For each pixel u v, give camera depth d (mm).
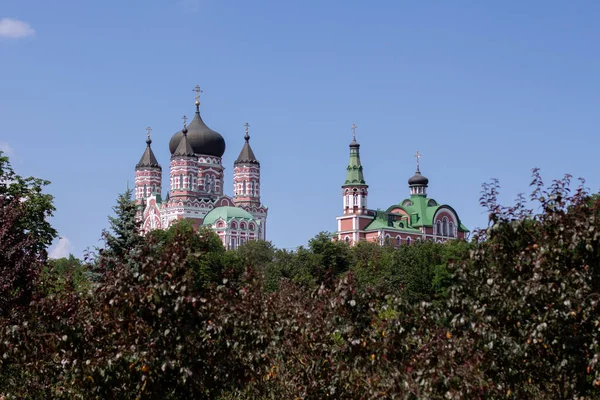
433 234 190125
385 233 182125
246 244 158750
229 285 28719
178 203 199500
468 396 23172
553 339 24031
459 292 25203
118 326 25281
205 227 153625
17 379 29797
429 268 97375
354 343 25391
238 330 26266
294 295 35719
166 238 133625
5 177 73312
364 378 25906
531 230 25172
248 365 27469
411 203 195000
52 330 26594
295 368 31125
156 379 24750
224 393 31859
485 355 24766
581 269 24406
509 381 24797
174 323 24719
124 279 25031
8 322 32719
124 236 66688
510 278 24875
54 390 28219
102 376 24750
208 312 25141
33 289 40219
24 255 43375
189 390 25281
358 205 187125
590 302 23219
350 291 26031
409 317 25562
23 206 53344
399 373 23938
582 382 23953
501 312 24844
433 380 23234
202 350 25156
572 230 24062
